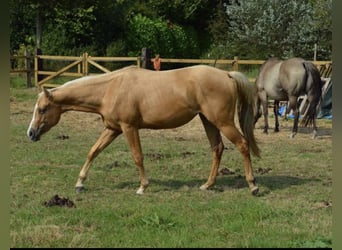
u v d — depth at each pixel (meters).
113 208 7.11
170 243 5.83
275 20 28.80
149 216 6.70
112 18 29.11
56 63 26.77
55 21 27.89
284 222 6.58
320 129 14.52
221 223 6.55
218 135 8.16
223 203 7.36
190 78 7.73
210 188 8.16
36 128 8.02
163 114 7.80
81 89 7.99
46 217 6.72
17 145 11.33
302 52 28.62
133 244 5.83
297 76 12.73
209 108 7.70
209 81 7.66
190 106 7.77
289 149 11.47
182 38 32.81
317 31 28.31
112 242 5.88
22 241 5.87
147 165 9.74
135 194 7.89
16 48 28.08
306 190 8.12
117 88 7.88
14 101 18.03
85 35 28.16
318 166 9.80
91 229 6.34
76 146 11.41
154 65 19.33
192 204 7.33
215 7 34.78
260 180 8.74
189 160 10.22
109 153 10.68
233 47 29.70
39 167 9.38
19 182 8.39
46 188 8.13
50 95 7.98
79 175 8.15
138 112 7.87
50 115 8.05
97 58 20.03
